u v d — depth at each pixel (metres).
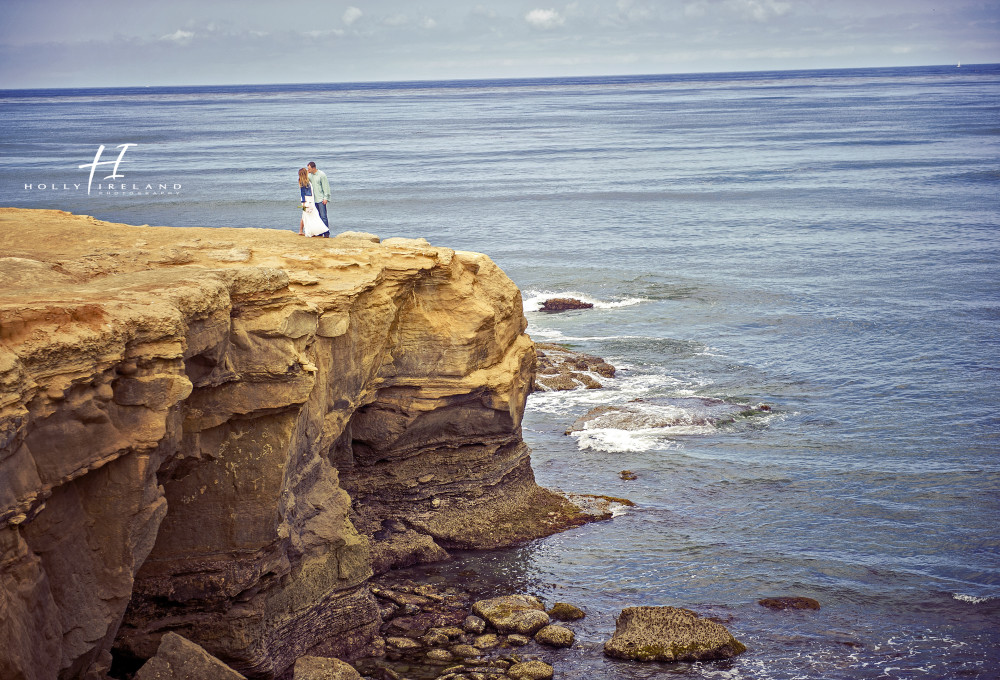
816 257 60.97
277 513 16.89
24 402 11.38
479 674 17.66
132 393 13.30
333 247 22.80
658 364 39.91
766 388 36.66
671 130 176.38
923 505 26.33
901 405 34.47
